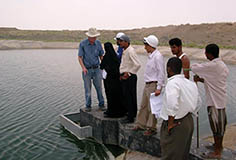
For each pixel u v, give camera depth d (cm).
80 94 1305
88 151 664
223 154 479
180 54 496
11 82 1598
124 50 610
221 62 458
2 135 770
